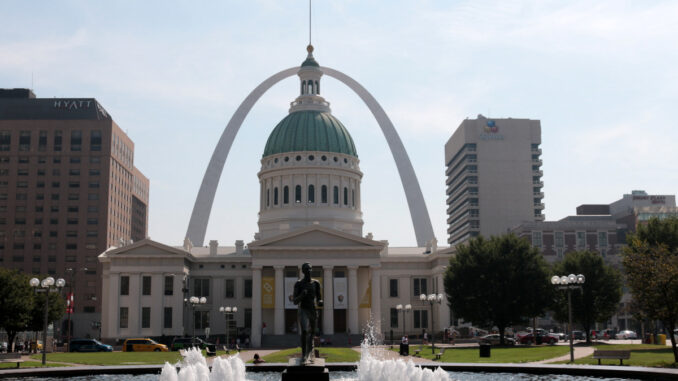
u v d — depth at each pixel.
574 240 173.00
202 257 120.88
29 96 198.88
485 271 98.56
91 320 180.88
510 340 103.25
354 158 138.00
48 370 50.19
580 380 44.75
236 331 119.12
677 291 54.12
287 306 110.75
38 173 187.38
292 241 112.88
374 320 111.25
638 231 96.62
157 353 82.88
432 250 127.31
